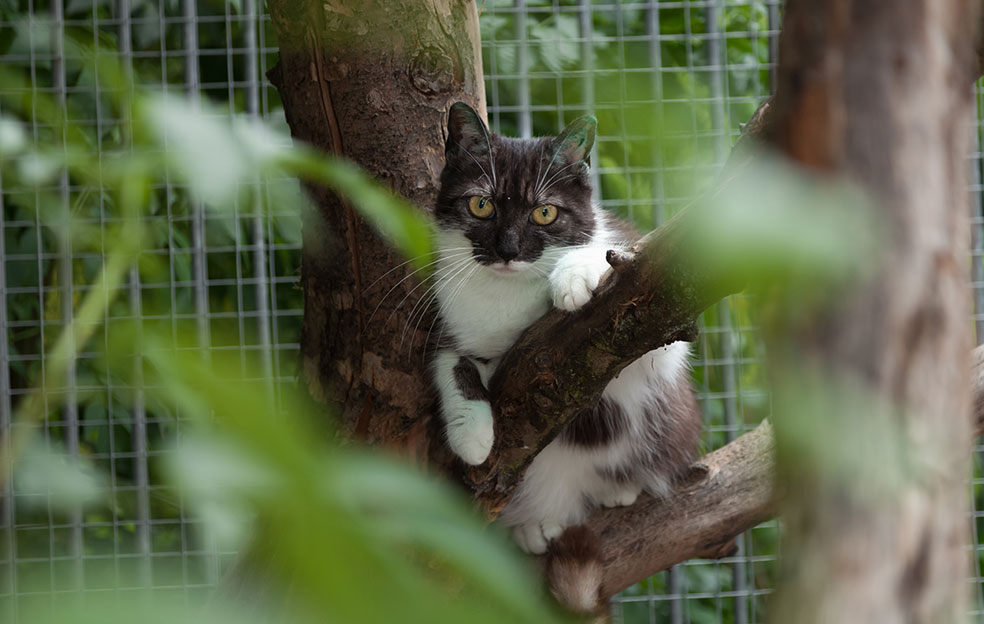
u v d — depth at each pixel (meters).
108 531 5.05
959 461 0.74
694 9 5.37
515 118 5.37
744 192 0.55
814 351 0.68
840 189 0.66
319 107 3.45
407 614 0.52
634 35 5.24
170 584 0.78
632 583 3.99
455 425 3.35
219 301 5.23
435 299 3.60
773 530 5.79
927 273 0.70
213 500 0.74
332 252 3.38
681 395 4.07
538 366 3.04
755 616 5.32
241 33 5.31
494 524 4.00
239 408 0.52
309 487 0.52
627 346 2.81
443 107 3.60
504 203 3.77
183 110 0.74
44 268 5.43
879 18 0.74
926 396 0.70
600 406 3.88
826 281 0.67
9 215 5.43
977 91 4.88
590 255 3.14
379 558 0.52
